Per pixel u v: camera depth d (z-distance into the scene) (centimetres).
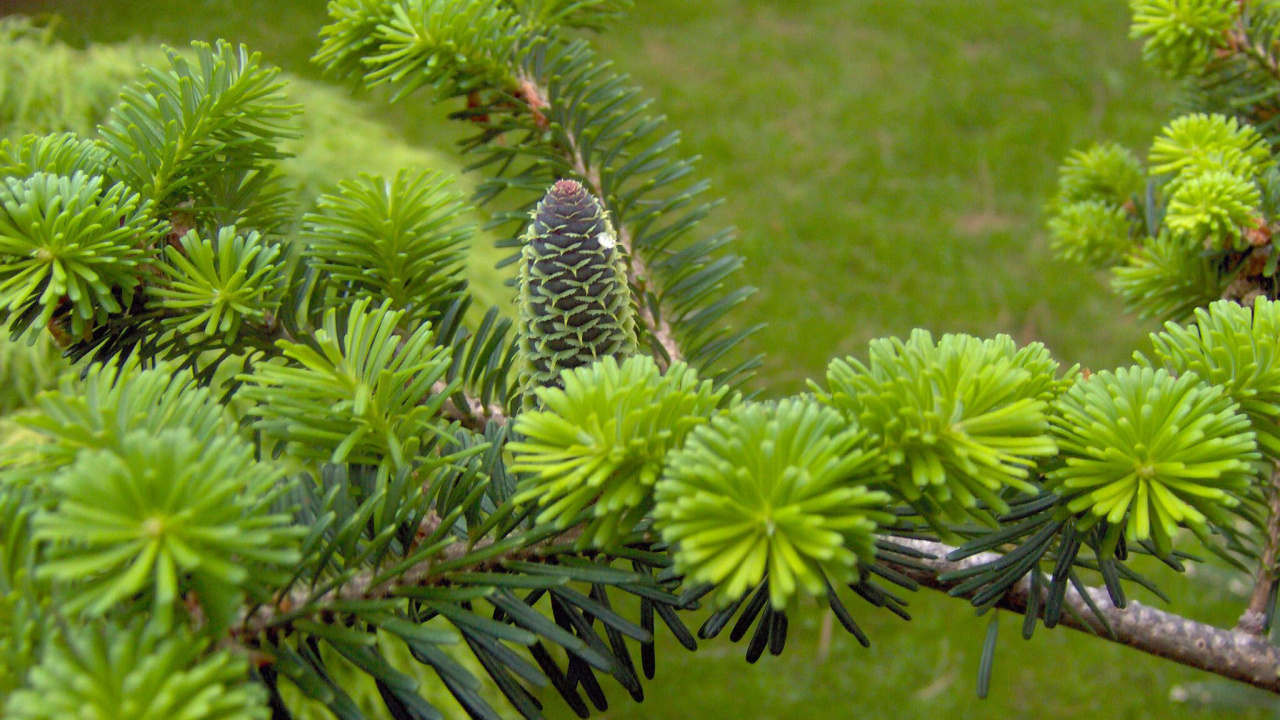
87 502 39
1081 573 124
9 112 108
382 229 50
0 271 47
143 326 50
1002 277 255
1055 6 359
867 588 45
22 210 46
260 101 52
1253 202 55
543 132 59
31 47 113
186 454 40
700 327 56
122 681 39
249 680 42
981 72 327
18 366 92
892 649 191
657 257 58
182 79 50
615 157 58
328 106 133
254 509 41
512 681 44
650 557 45
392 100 55
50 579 41
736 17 363
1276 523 49
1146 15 64
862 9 365
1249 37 63
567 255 47
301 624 43
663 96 319
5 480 42
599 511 41
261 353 54
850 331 241
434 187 51
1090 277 254
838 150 297
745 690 183
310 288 52
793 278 255
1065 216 69
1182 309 60
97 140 51
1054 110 309
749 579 40
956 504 43
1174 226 56
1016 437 43
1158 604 177
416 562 44
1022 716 177
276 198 54
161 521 39
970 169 291
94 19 300
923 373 42
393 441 45
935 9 363
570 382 43
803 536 40
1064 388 45
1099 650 188
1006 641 192
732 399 44
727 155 296
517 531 45
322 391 45
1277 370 44
